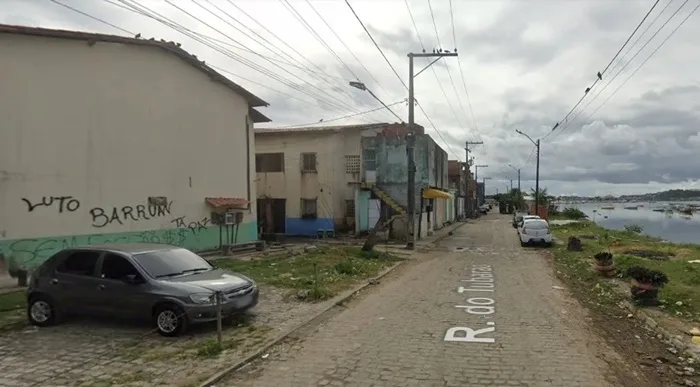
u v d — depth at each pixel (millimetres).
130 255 9562
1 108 14219
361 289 14242
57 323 9789
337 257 20547
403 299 12719
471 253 25578
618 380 6695
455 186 63906
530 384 6465
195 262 10414
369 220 32594
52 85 15484
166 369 7148
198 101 21297
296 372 7059
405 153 32688
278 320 10117
